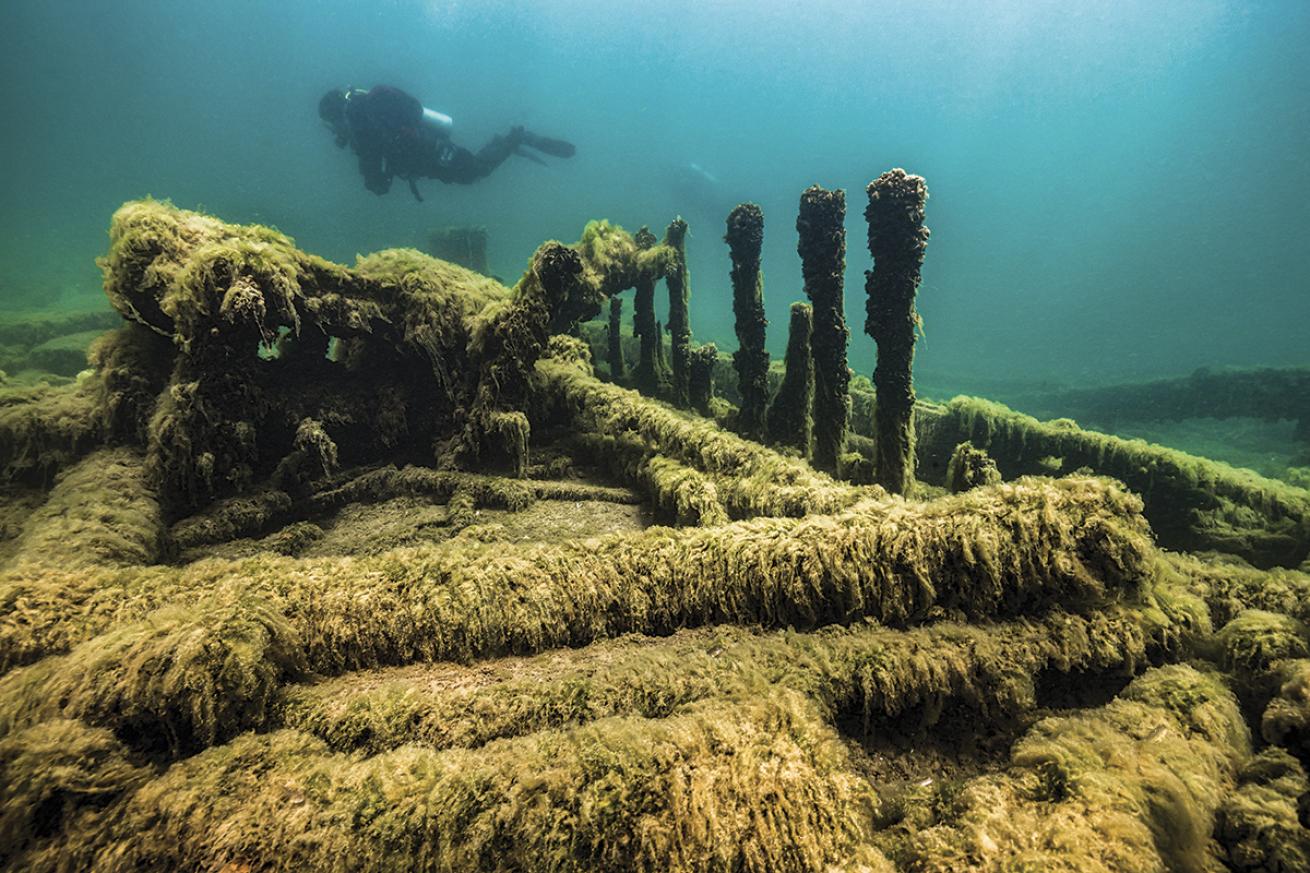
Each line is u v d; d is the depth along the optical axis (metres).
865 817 2.00
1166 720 2.34
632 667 2.61
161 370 6.69
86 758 1.83
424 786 1.85
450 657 2.84
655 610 3.15
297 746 2.07
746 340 8.96
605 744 1.95
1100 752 2.18
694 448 6.38
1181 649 2.86
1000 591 2.94
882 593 3.01
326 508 6.69
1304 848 1.76
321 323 7.08
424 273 8.20
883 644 2.70
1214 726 2.32
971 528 3.01
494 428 7.33
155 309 6.39
